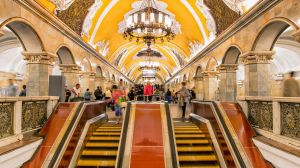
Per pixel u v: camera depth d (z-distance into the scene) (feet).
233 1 30.42
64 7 30.48
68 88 36.99
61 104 22.74
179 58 83.25
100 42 53.72
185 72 76.59
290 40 37.93
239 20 28.55
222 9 34.60
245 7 28.71
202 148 21.11
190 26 51.13
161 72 151.33
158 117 22.21
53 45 29.09
